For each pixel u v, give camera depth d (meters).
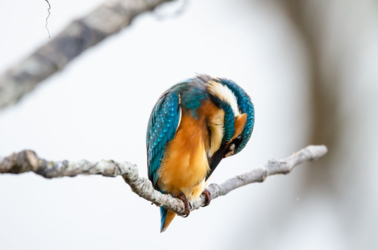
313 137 18.41
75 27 2.83
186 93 9.61
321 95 18.34
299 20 18.25
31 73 2.49
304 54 18.59
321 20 18.16
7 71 2.44
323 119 18.30
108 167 4.99
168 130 9.55
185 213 9.04
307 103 18.62
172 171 9.54
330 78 18.20
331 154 18.08
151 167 9.98
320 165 18.17
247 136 10.35
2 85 2.37
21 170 3.68
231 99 9.86
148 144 10.44
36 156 3.76
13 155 3.62
